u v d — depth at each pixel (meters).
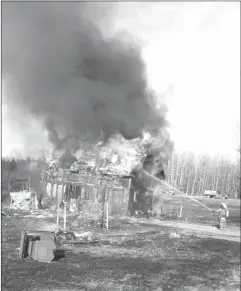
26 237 11.45
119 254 13.05
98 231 17.72
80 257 12.16
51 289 8.61
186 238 17.11
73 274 10.00
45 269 10.27
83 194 25.19
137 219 22.95
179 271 11.36
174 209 31.88
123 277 10.16
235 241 17.27
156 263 12.12
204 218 26.44
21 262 10.77
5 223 17.97
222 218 21.20
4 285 8.55
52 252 11.27
